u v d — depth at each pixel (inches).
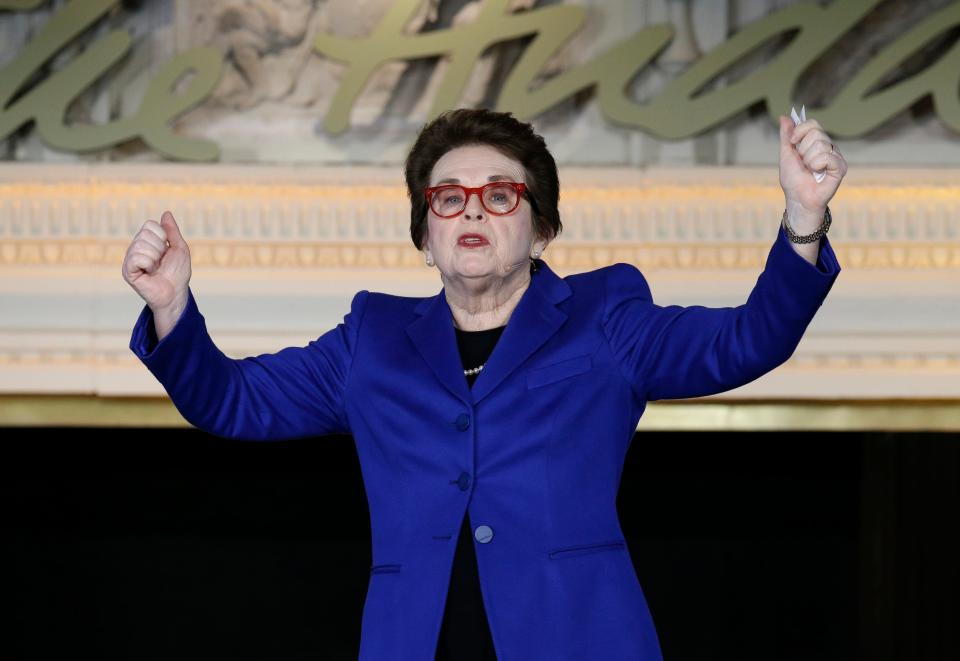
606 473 172.9
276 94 445.4
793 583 544.4
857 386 440.8
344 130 440.8
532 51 434.6
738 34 435.5
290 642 537.6
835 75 441.4
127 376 442.0
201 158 438.6
